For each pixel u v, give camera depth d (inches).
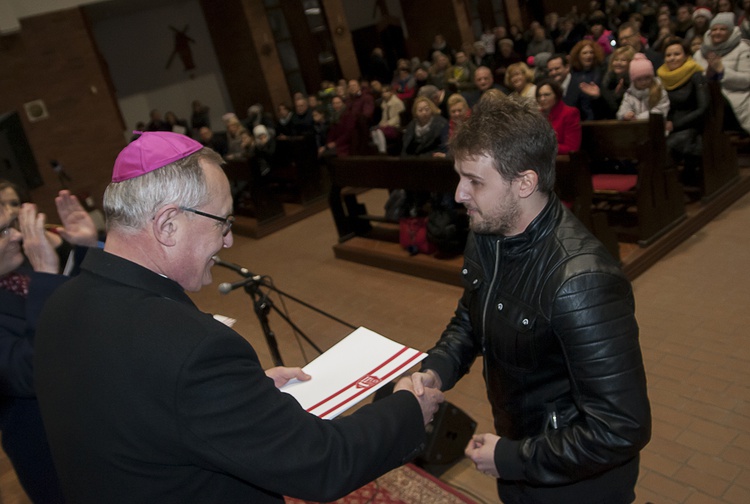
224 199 42.8
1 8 304.0
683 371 114.7
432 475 102.3
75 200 73.9
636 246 159.3
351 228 220.5
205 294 211.3
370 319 164.7
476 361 133.3
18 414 64.9
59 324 40.6
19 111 320.2
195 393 36.3
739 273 142.4
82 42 336.5
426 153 190.5
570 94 204.7
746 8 250.7
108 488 37.7
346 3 555.8
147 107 460.8
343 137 306.7
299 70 452.8
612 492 53.9
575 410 49.6
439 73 367.6
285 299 190.4
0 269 65.4
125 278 39.9
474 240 54.2
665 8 346.6
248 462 36.9
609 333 43.8
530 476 47.9
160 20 452.1
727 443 95.8
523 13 614.5
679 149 169.6
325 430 40.5
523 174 45.8
